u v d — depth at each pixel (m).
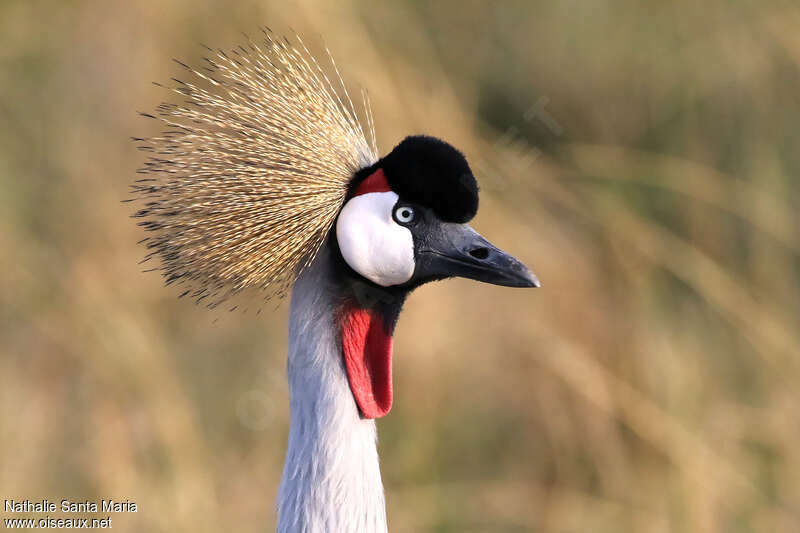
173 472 10.18
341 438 5.80
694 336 11.70
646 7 13.21
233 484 10.59
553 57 13.27
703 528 10.31
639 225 11.87
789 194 12.46
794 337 11.66
